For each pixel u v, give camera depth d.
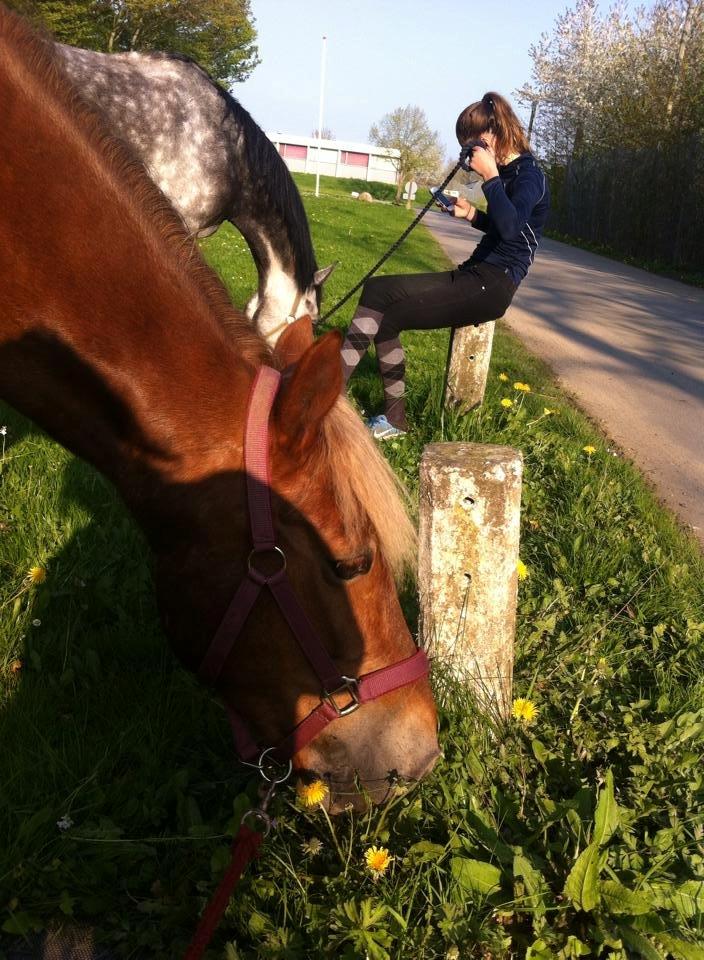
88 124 1.64
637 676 2.72
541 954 1.67
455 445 2.36
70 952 1.74
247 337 1.67
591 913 1.75
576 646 2.73
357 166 60.31
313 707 1.64
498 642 2.35
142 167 1.72
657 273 18.33
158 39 27.11
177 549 1.60
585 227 25.53
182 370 1.55
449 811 1.98
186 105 4.43
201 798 2.09
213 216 4.76
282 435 1.50
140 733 2.23
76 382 1.59
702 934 1.74
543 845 1.92
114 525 3.33
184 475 1.55
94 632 2.65
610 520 3.84
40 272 1.53
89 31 23.17
